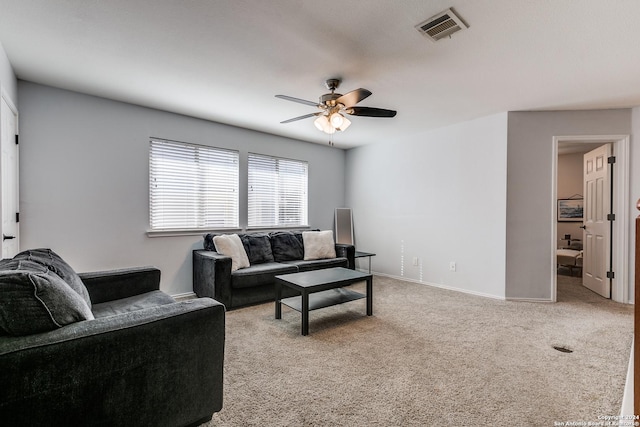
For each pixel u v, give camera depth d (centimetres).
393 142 495
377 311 319
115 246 330
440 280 430
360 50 226
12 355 101
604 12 179
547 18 186
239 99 327
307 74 267
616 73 261
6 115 239
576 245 570
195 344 141
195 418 142
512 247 363
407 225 474
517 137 362
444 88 296
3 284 110
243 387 177
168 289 365
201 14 186
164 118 364
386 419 149
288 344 237
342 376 189
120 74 268
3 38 212
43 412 106
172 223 373
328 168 554
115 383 120
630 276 348
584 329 267
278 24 196
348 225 557
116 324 123
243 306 338
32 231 284
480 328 270
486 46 219
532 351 224
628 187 348
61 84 289
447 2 173
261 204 462
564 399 165
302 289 258
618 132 349
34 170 285
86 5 177
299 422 147
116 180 330
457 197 411
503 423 146
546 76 268
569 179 597
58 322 118
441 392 172
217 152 412
